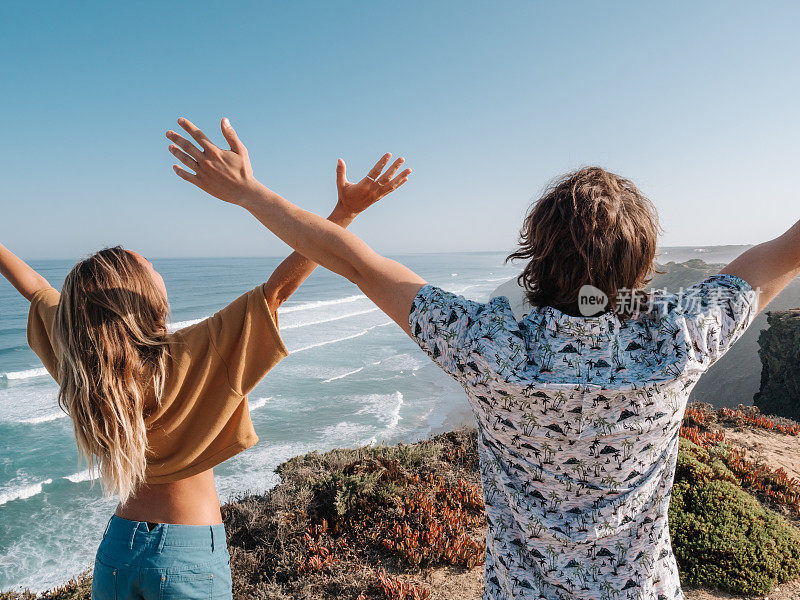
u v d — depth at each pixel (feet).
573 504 3.67
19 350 135.74
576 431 3.42
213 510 5.78
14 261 6.15
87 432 4.93
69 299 4.80
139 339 4.83
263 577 17.04
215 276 461.37
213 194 4.23
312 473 25.05
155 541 5.27
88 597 21.84
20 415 75.66
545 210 3.57
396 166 4.76
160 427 5.16
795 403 83.20
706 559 15.57
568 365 3.37
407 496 20.58
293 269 5.24
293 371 107.14
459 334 3.60
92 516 45.65
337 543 18.25
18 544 41.01
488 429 3.84
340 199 5.02
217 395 5.22
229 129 4.06
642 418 3.37
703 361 3.34
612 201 3.36
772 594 14.46
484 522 19.16
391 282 3.90
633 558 3.73
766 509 18.24
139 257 5.32
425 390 92.43
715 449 22.15
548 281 3.60
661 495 3.78
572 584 3.73
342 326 168.96
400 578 16.16
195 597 5.32
